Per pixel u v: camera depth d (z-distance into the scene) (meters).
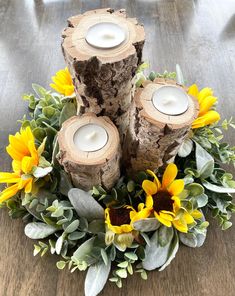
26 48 0.49
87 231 0.29
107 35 0.26
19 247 0.32
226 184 0.32
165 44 0.49
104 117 0.29
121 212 0.30
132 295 0.29
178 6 0.55
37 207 0.30
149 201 0.28
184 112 0.26
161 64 0.47
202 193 0.30
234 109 0.42
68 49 0.26
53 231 0.30
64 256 0.29
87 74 0.26
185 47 0.49
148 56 0.48
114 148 0.27
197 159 0.32
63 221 0.28
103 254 0.28
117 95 0.28
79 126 0.28
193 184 0.30
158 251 0.29
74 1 0.55
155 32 0.51
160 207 0.29
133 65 0.26
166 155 0.30
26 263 0.31
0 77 0.45
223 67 0.47
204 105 0.32
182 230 0.28
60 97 0.36
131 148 0.30
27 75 0.45
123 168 0.34
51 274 0.30
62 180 0.31
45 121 0.35
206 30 0.51
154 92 0.27
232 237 0.33
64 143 0.27
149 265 0.29
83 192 0.28
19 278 0.30
